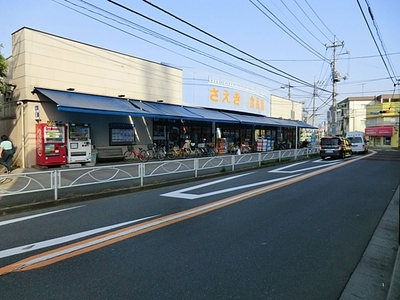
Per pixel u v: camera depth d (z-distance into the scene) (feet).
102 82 48.75
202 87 68.18
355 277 11.64
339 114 225.35
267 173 42.80
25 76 40.01
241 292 10.29
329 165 53.83
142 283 10.83
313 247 14.48
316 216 19.85
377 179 36.40
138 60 54.44
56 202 23.18
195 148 67.46
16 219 19.30
